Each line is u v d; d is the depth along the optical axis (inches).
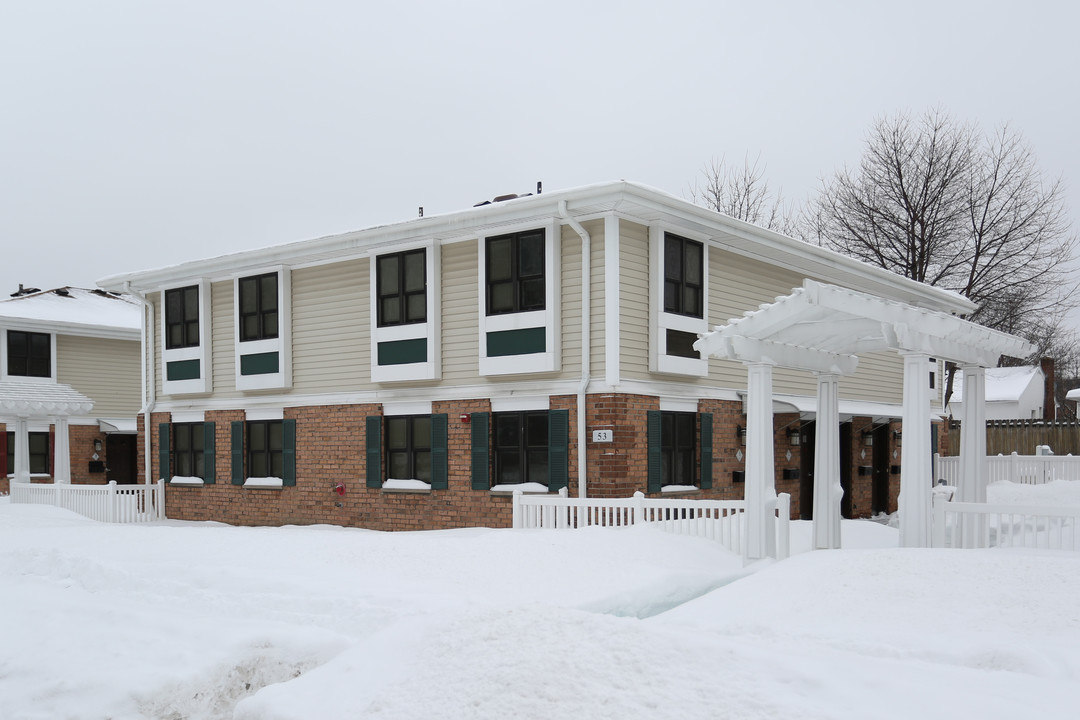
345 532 523.5
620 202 513.7
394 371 611.2
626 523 468.1
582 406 530.0
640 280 548.1
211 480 735.1
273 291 693.3
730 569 390.6
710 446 598.2
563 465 539.8
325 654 266.7
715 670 187.8
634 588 332.5
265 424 708.7
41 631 299.6
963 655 215.9
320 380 669.3
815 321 394.3
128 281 778.8
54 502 767.7
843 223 1193.4
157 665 258.7
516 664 193.8
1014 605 253.8
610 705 174.6
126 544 479.8
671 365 553.3
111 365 1090.1
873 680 182.1
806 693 177.5
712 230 579.5
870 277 733.9
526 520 500.4
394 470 627.2
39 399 844.6
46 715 230.8
